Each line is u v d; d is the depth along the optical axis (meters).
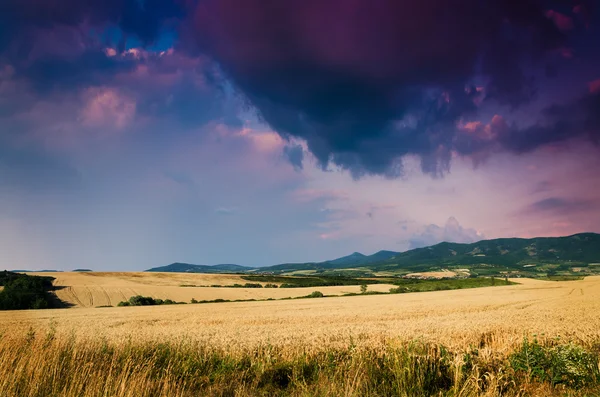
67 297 75.56
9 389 7.79
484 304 52.69
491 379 8.74
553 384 9.30
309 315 41.28
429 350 11.29
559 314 35.59
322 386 8.89
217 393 9.50
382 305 55.22
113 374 9.09
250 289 96.50
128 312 52.25
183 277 120.88
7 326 32.72
